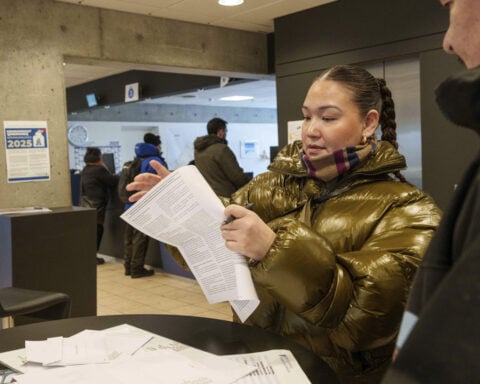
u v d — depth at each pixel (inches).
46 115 167.3
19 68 161.9
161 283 216.5
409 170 169.3
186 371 35.5
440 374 14.9
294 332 47.0
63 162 170.9
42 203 165.8
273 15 203.0
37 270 141.3
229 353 40.1
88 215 151.2
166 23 201.9
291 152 55.0
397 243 42.3
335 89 47.3
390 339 40.2
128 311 174.1
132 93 331.9
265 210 54.7
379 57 173.0
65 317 90.1
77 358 38.7
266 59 234.1
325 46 189.9
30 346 41.0
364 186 48.5
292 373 35.6
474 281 14.9
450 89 17.8
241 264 40.6
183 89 301.3
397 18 166.9
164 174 50.5
